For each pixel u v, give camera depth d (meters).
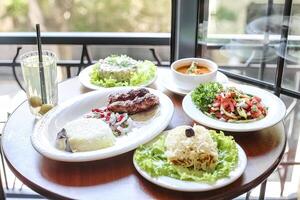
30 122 1.30
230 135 1.22
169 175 1.01
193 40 1.96
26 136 1.23
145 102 1.28
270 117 1.24
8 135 1.23
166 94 1.47
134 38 2.25
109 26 2.69
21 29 2.59
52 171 1.07
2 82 2.39
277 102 1.31
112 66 1.54
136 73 1.53
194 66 1.49
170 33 2.06
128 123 1.22
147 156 1.07
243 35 2.00
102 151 1.07
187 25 1.93
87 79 1.53
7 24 2.67
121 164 1.09
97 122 1.17
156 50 2.29
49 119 1.22
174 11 1.95
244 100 1.27
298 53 1.92
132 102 1.28
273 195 2.01
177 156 1.04
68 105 1.31
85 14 2.66
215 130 1.22
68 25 2.70
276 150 1.15
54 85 1.37
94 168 1.07
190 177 0.99
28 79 1.33
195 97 1.31
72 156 1.04
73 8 2.66
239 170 1.02
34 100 1.34
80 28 2.68
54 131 1.20
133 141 1.11
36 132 1.15
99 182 1.02
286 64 1.92
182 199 0.96
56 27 2.69
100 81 1.50
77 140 1.09
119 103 1.28
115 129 1.20
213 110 1.26
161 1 2.62
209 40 2.01
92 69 1.59
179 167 1.03
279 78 1.94
